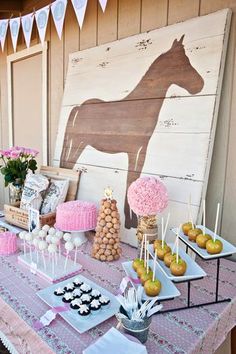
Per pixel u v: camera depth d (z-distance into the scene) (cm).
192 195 139
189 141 142
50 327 91
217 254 103
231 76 137
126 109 173
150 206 123
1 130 321
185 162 143
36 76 261
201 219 138
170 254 106
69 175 197
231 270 129
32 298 106
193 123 142
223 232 146
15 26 204
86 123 199
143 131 163
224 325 101
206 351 91
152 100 160
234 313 108
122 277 122
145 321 82
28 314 97
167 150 151
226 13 133
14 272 126
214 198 147
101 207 139
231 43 136
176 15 154
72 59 214
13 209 180
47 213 170
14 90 292
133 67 171
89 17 202
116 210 138
